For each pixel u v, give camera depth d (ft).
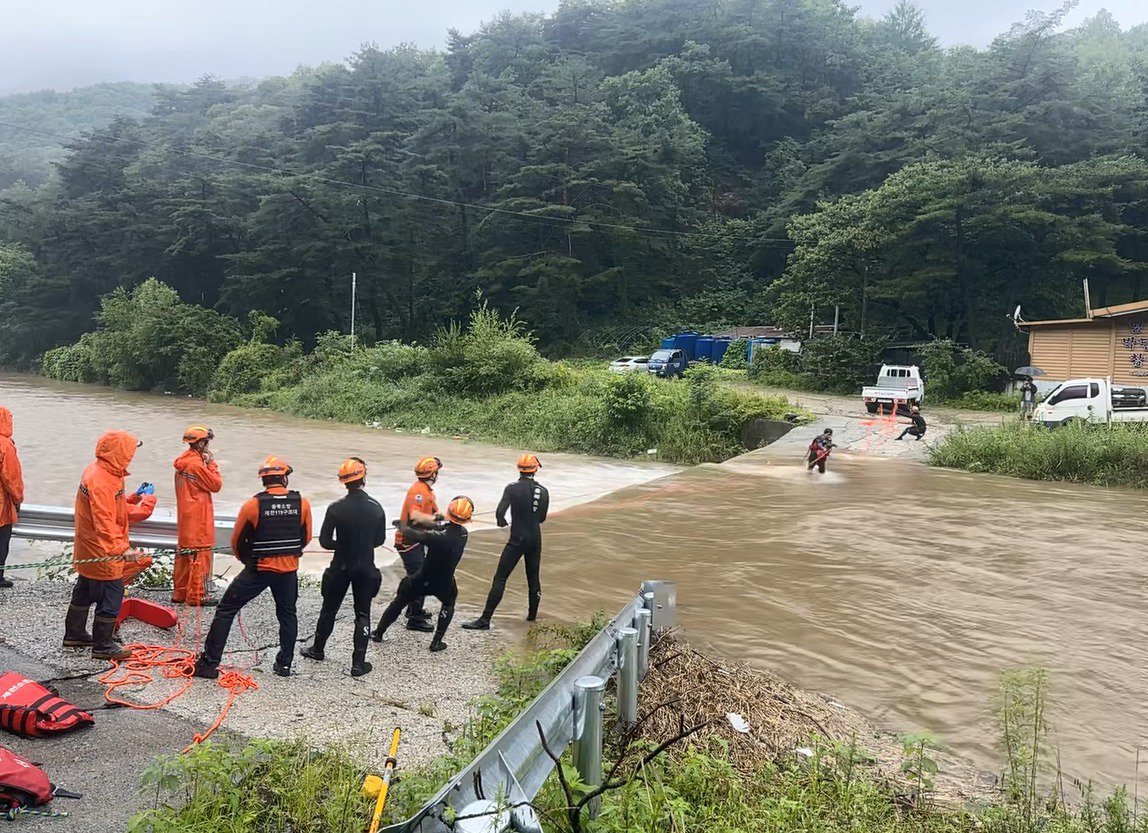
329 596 19.71
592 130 176.24
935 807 14.03
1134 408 63.36
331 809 11.85
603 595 27.25
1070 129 147.43
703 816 12.51
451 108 182.39
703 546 34.09
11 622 21.66
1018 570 30.07
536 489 24.16
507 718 14.79
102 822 11.85
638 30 273.54
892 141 173.58
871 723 17.89
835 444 65.92
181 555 23.67
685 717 16.42
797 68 257.75
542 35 298.76
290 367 132.77
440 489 51.37
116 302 164.96
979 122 142.72
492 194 189.47
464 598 26.96
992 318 130.41
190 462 23.49
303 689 18.04
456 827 8.03
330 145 186.19
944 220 117.60
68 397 134.21
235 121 282.36
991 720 18.11
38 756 13.96
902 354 115.34
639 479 59.06
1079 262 118.83
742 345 146.41
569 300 175.01
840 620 24.56
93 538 18.95
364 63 209.67
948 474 53.31
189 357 144.05
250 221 174.40
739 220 210.59
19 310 212.23
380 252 167.63
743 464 58.13
